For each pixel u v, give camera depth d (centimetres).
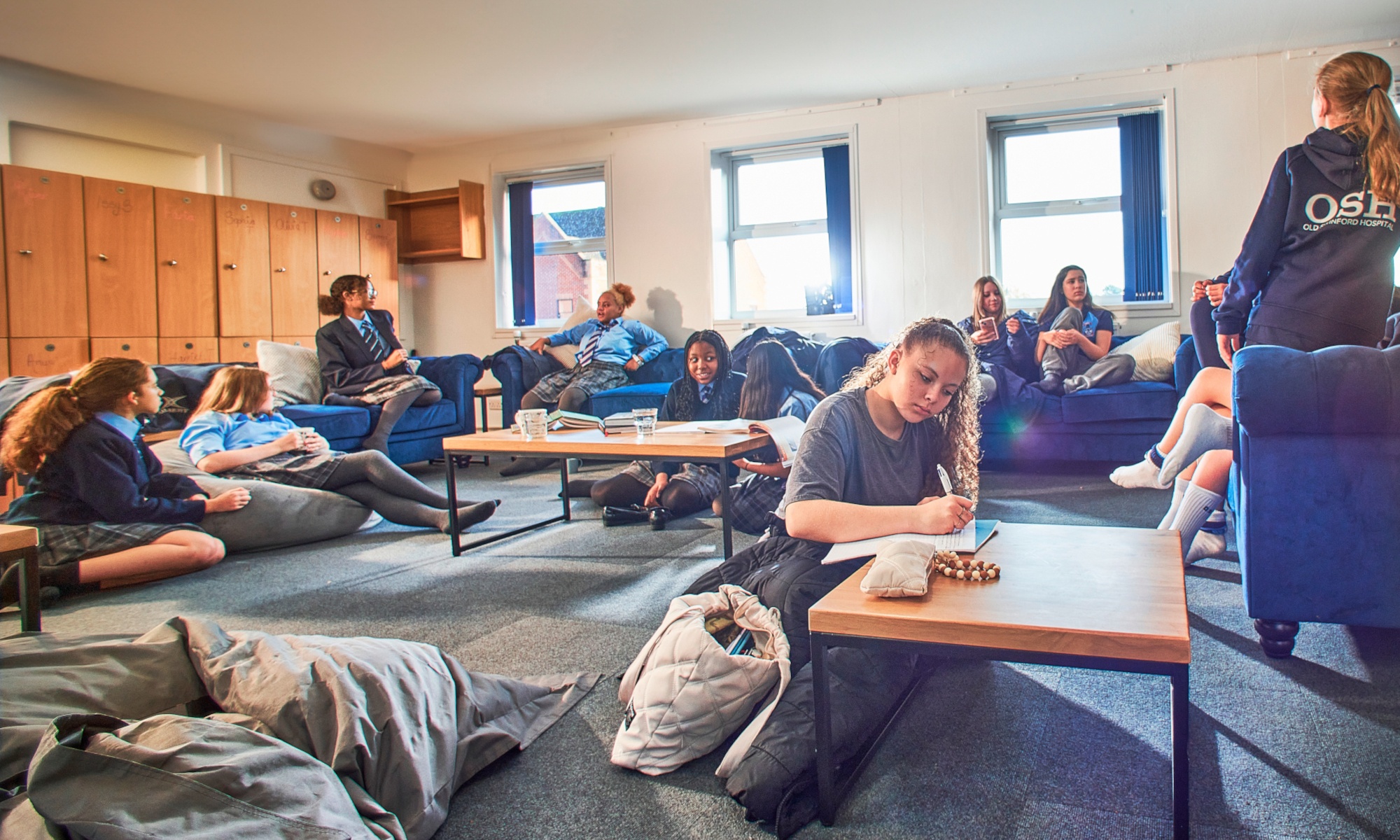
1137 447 414
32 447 252
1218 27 454
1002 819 114
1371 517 158
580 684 164
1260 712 146
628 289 581
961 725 143
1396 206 178
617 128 630
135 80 514
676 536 305
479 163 675
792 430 258
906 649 97
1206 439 226
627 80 531
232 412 341
